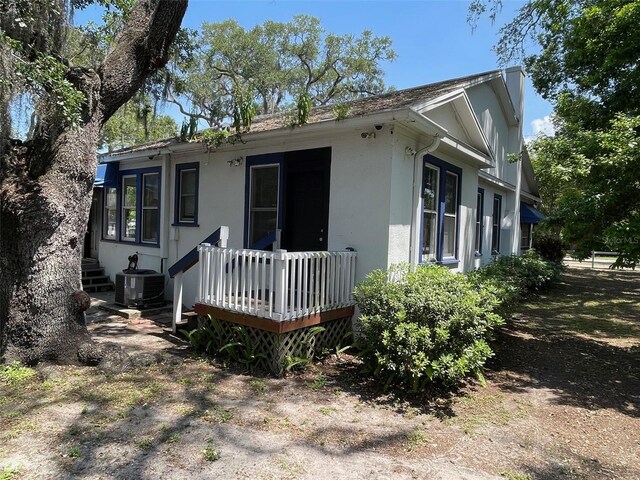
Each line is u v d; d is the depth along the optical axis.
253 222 7.77
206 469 2.94
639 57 9.07
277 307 5.00
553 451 3.48
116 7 6.37
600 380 5.27
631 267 5.72
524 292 10.24
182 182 9.11
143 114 9.12
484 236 12.32
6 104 4.43
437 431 3.74
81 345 5.07
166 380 4.67
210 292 5.85
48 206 4.72
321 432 3.61
